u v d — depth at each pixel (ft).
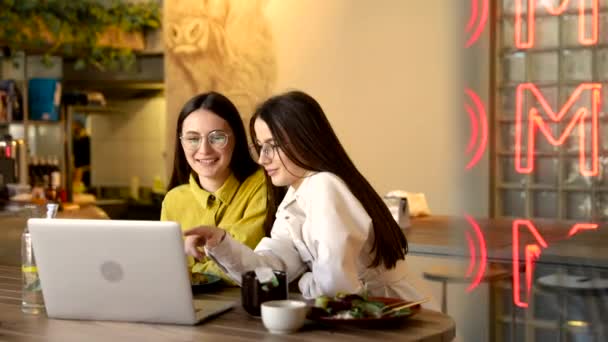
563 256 10.63
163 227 6.30
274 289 6.73
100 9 23.80
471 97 17.17
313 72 19.49
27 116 24.20
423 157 18.02
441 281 11.60
